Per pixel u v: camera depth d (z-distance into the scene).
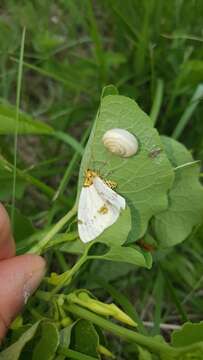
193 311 0.12
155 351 0.09
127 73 0.14
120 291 0.12
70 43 0.15
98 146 0.10
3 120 0.11
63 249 0.10
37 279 0.09
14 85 0.15
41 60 0.14
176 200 0.10
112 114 0.09
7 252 0.09
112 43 0.15
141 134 0.09
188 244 0.13
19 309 0.09
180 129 0.13
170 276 0.12
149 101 0.14
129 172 0.10
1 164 0.11
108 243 0.09
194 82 0.14
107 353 0.09
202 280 0.12
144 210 0.10
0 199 0.11
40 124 0.11
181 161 0.10
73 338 0.09
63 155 0.13
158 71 0.14
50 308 0.10
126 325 0.12
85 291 0.09
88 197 0.09
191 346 0.08
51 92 0.15
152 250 0.10
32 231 0.11
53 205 0.12
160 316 0.12
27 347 0.09
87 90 0.14
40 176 0.13
